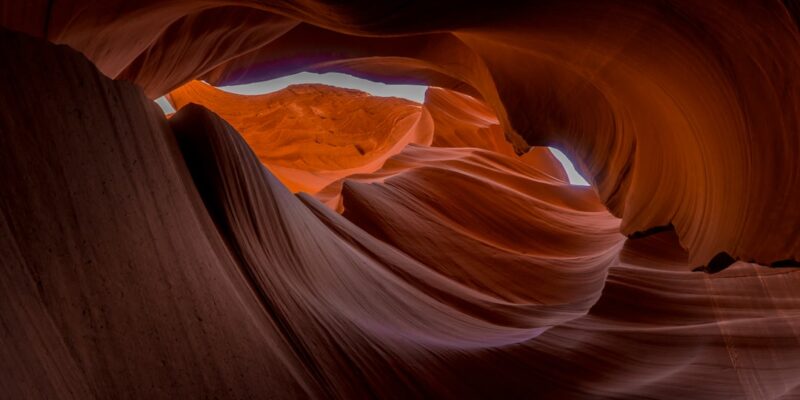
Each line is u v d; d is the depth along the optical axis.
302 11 4.73
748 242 3.93
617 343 6.14
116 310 2.40
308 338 4.24
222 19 7.54
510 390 5.23
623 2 4.09
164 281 2.90
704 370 4.98
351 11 3.95
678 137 5.62
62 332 2.02
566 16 4.77
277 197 6.28
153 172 3.44
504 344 6.29
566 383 5.39
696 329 6.02
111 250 2.56
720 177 4.59
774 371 4.58
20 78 2.20
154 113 4.04
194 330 2.92
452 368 5.37
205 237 3.87
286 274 5.02
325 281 5.88
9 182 1.98
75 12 4.21
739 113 3.91
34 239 2.03
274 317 4.07
